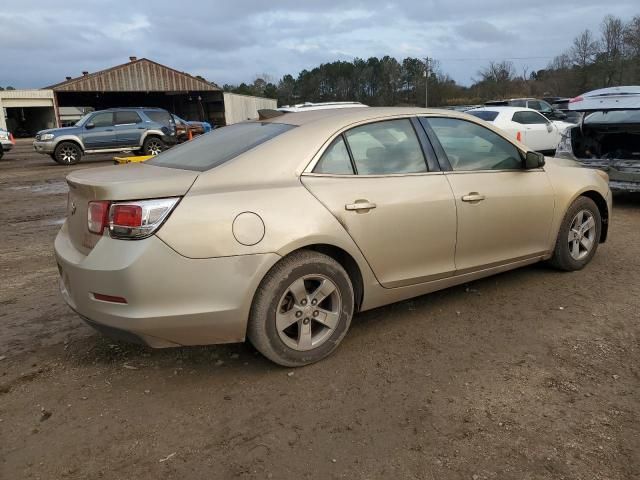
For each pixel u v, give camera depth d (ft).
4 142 68.54
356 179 11.75
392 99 280.10
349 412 9.74
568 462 8.31
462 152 13.75
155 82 158.92
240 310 10.22
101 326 10.10
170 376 11.14
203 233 9.82
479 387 10.43
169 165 11.85
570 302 14.51
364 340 12.53
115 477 8.24
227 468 8.37
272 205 10.50
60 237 11.88
